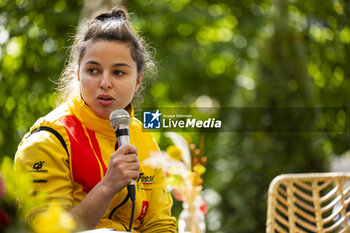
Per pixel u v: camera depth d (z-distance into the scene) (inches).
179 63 856.3
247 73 578.9
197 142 641.0
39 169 219.9
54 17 768.3
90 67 231.8
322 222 277.6
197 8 887.7
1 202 123.6
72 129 231.5
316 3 845.8
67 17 762.8
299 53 552.4
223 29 927.0
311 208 279.0
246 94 549.6
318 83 840.3
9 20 792.3
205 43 906.1
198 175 213.5
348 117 809.5
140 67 245.1
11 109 788.0
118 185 207.8
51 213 119.7
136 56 238.5
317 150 519.5
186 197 209.6
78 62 240.2
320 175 281.9
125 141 220.8
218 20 879.7
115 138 239.1
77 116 235.0
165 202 257.9
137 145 253.9
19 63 796.0
